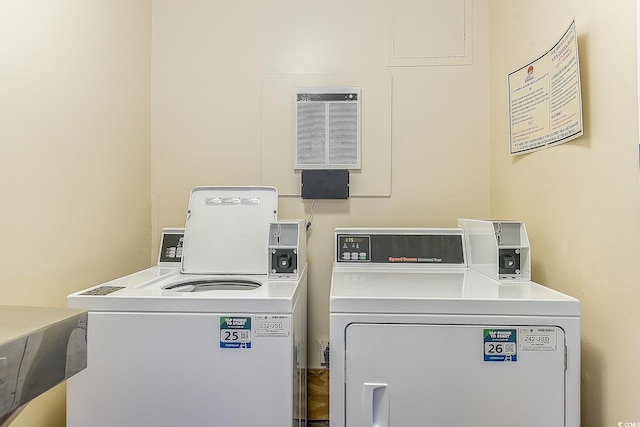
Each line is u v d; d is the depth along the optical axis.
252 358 1.13
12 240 1.12
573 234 1.27
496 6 1.87
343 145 1.97
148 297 1.14
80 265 1.42
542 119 1.44
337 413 1.10
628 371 1.03
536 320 1.06
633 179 1.01
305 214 1.99
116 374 1.13
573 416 1.05
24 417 1.19
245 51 2.01
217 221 1.73
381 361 1.09
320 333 1.97
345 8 1.99
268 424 1.13
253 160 2.01
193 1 2.01
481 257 1.50
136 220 1.86
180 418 1.13
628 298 1.03
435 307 1.08
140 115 1.89
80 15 1.42
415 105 1.98
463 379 1.08
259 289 1.28
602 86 1.12
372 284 1.32
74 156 1.39
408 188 1.99
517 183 1.66
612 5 1.08
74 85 1.39
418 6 1.98
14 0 1.12
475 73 1.97
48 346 0.59
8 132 1.10
